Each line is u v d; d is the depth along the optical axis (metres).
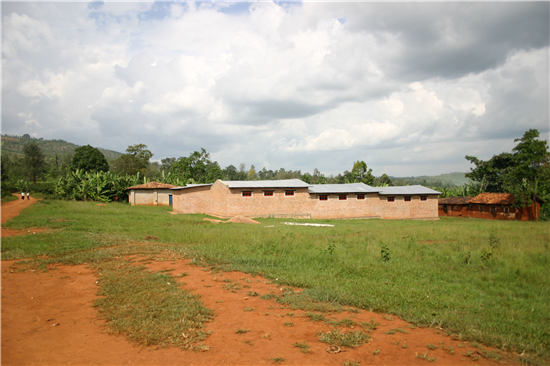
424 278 9.90
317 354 4.95
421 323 6.38
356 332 5.67
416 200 41.31
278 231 18.33
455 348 5.39
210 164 72.31
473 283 9.78
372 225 27.64
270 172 125.06
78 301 7.46
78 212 30.08
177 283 8.40
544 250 13.95
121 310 6.68
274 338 5.47
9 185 64.69
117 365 4.70
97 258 11.34
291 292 7.86
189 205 37.59
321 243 14.78
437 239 18.20
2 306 7.14
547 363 5.07
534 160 41.25
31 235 16.09
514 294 8.91
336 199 38.19
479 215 45.69
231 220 28.45
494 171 55.41
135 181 57.03
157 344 5.30
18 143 182.00
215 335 5.58
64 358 4.93
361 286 8.63
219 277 9.18
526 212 39.97
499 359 5.05
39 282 8.90
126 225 21.94
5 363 4.75
